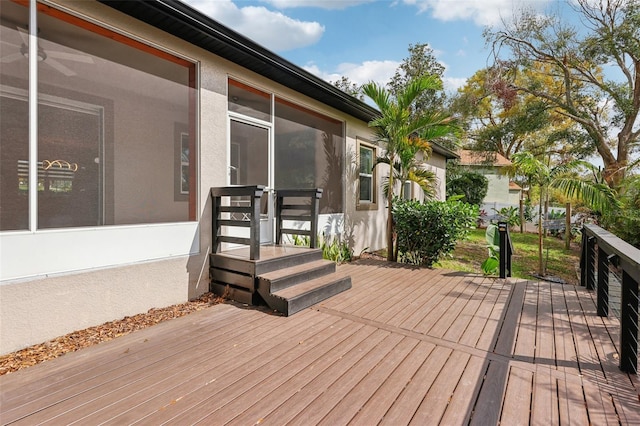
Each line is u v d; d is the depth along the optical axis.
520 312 3.85
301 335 3.13
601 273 3.75
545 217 13.26
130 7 3.32
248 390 2.23
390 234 6.89
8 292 2.69
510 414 2.03
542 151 15.77
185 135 4.16
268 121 5.33
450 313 3.79
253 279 3.91
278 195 5.28
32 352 2.72
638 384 2.38
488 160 15.42
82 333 3.08
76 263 3.11
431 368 2.56
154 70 3.88
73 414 1.96
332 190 6.91
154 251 3.73
